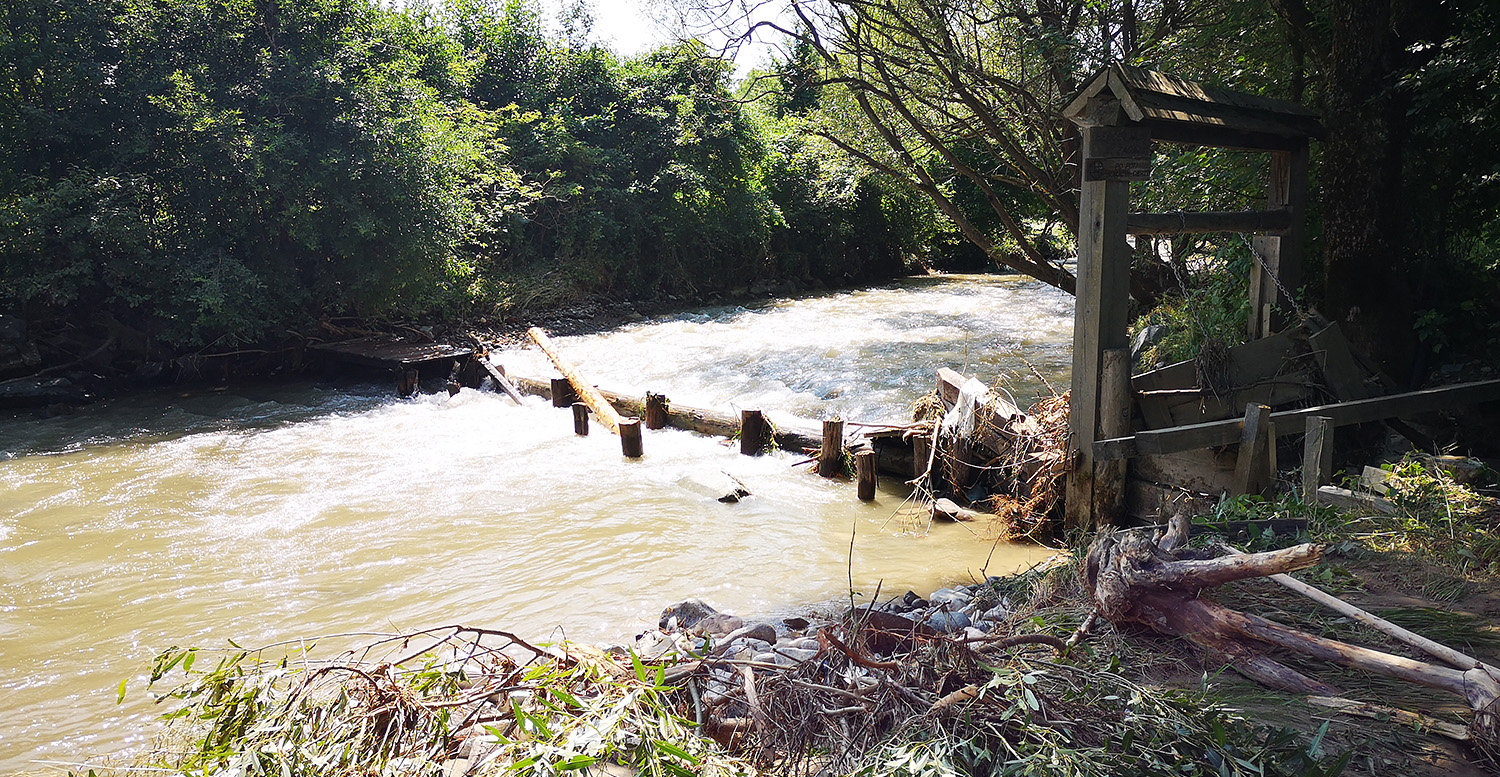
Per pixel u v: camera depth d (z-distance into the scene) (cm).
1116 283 711
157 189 1538
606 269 2358
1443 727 321
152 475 1021
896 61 1260
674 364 1591
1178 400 761
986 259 3538
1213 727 306
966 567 730
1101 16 1121
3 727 507
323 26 1650
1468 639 390
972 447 905
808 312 2231
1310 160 919
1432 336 802
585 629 612
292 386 1547
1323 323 771
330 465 1060
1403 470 597
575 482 983
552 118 2345
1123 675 376
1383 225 784
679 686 386
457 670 379
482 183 2088
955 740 317
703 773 312
